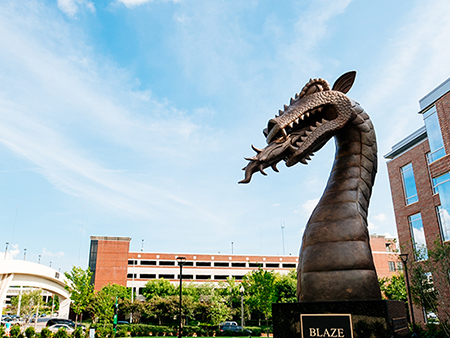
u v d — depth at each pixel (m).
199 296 52.88
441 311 17.80
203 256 63.47
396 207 25.69
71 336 24.69
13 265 34.81
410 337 4.35
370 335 3.77
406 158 25.05
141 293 59.56
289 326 4.16
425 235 22.67
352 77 5.46
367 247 4.53
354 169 5.09
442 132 20.23
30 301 47.56
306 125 5.22
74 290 34.91
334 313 3.98
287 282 39.75
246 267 63.91
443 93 20.31
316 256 4.48
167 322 46.75
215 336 32.25
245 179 4.68
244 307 47.31
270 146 4.84
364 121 5.24
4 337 23.27
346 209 4.70
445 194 20.12
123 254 59.78
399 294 34.34
